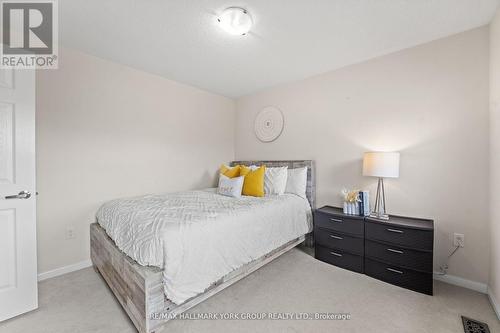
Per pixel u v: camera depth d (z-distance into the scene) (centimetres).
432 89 213
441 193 209
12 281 159
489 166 185
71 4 160
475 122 193
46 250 212
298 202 266
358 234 223
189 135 337
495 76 172
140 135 280
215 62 258
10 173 160
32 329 148
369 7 165
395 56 234
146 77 285
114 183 257
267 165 337
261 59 251
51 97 213
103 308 168
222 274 168
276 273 222
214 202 230
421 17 177
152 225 155
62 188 221
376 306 171
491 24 181
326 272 224
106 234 207
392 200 236
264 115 357
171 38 206
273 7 165
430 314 161
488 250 186
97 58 243
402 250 197
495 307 164
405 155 228
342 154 275
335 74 279
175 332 144
